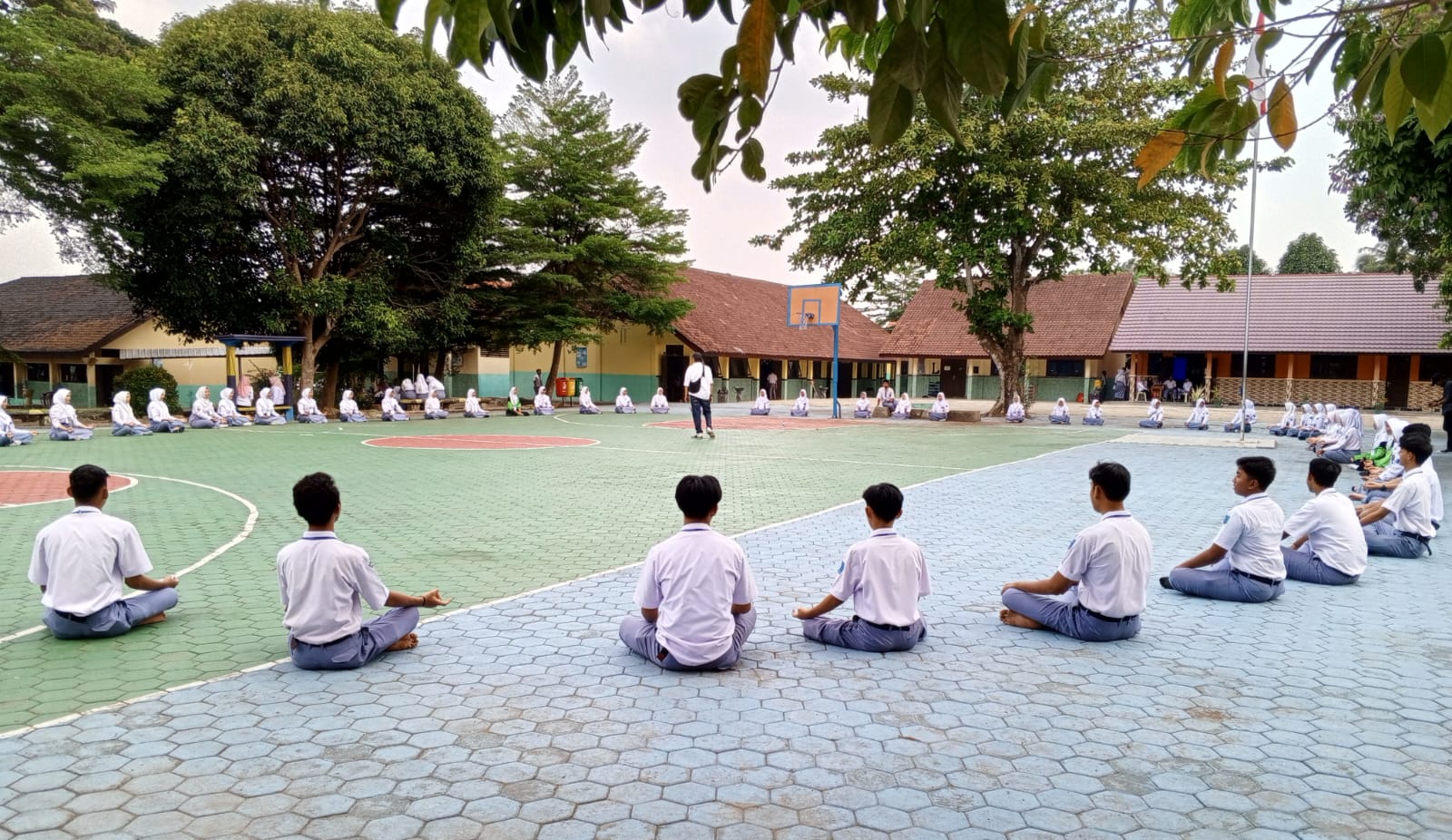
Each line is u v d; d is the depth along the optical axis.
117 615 4.86
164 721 3.69
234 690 4.06
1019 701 4.01
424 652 4.66
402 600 4.66
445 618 5.29
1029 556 7.14
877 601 4.68
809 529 8.38
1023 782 3.21
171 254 22.16
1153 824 2.92
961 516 9.14
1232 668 4.48
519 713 3.82
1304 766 3.36
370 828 2.84
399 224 26.36
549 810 2.97
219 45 21.19
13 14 19.42
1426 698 4.08
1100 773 3.29
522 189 31.00
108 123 20.33
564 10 1.78
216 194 20.91
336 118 21.30
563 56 1.85
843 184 24.88
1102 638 4.88
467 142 24.33
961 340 39.78
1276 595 5.82
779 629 5.14
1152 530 8.45
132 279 22.62
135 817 2.89
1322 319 32.81
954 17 1.50
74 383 31.61
